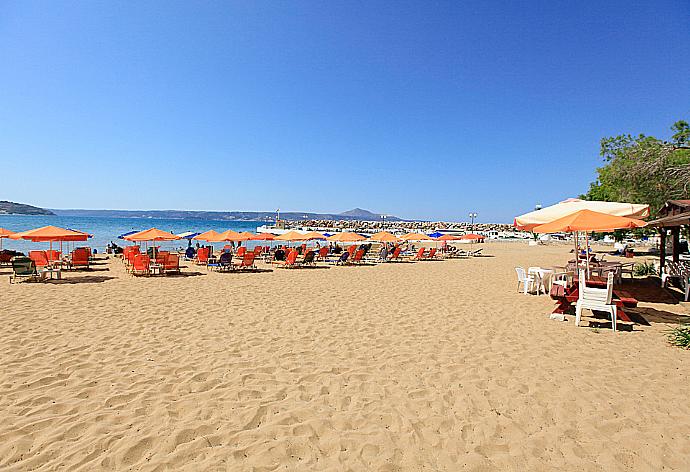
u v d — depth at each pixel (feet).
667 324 20.67
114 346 16.48
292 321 21.34
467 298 29.19
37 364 14.25
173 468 8.23
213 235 57.93
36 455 8.59
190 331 19.03
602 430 9.95
